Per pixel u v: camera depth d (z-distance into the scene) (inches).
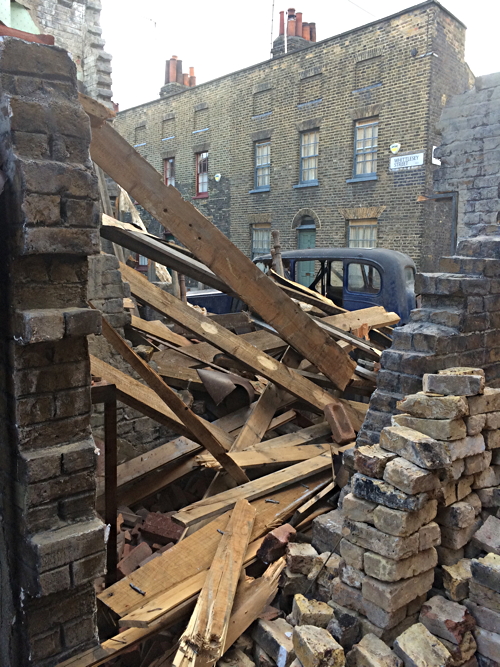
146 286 221.0
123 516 163.0
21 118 82.7
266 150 671.8
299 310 211.0
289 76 620.7
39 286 88.4
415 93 510.9
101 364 158.7
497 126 221.9
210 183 743.7
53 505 93.3
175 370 227.6
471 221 234.7
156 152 827.4
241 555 131.3
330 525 137.8
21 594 94.4
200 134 746.2
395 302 342.3
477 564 112.7
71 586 93.4
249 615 117.6
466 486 127.7
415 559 112.1
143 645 125.0
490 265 162.7
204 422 203.2
